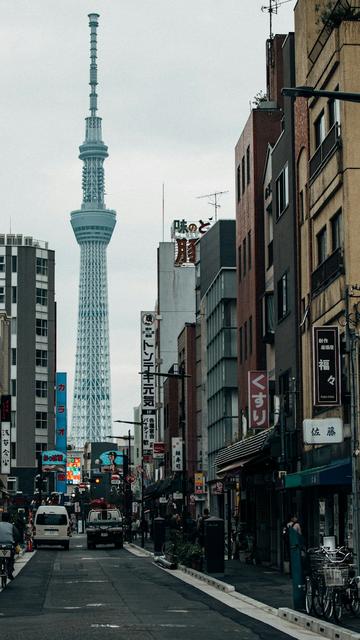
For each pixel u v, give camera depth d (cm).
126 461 11844
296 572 2783
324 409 4219
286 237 5112
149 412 12562
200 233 14262
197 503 9975
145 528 10731
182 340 11481
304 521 4553
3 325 13450
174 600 3294
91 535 8325
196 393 10706
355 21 3900
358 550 2708
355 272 3750
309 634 2323
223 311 8462
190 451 10688
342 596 2569
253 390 5744
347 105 3812
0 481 10756
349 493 3700
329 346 3706
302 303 4725
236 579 4244
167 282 14425
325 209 4216
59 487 19975
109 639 2167
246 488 6419
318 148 4297
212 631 2355
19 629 2377
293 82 5150
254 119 6412
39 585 4044
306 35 4591
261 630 2392
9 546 3956
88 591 3709
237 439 6588
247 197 6700
